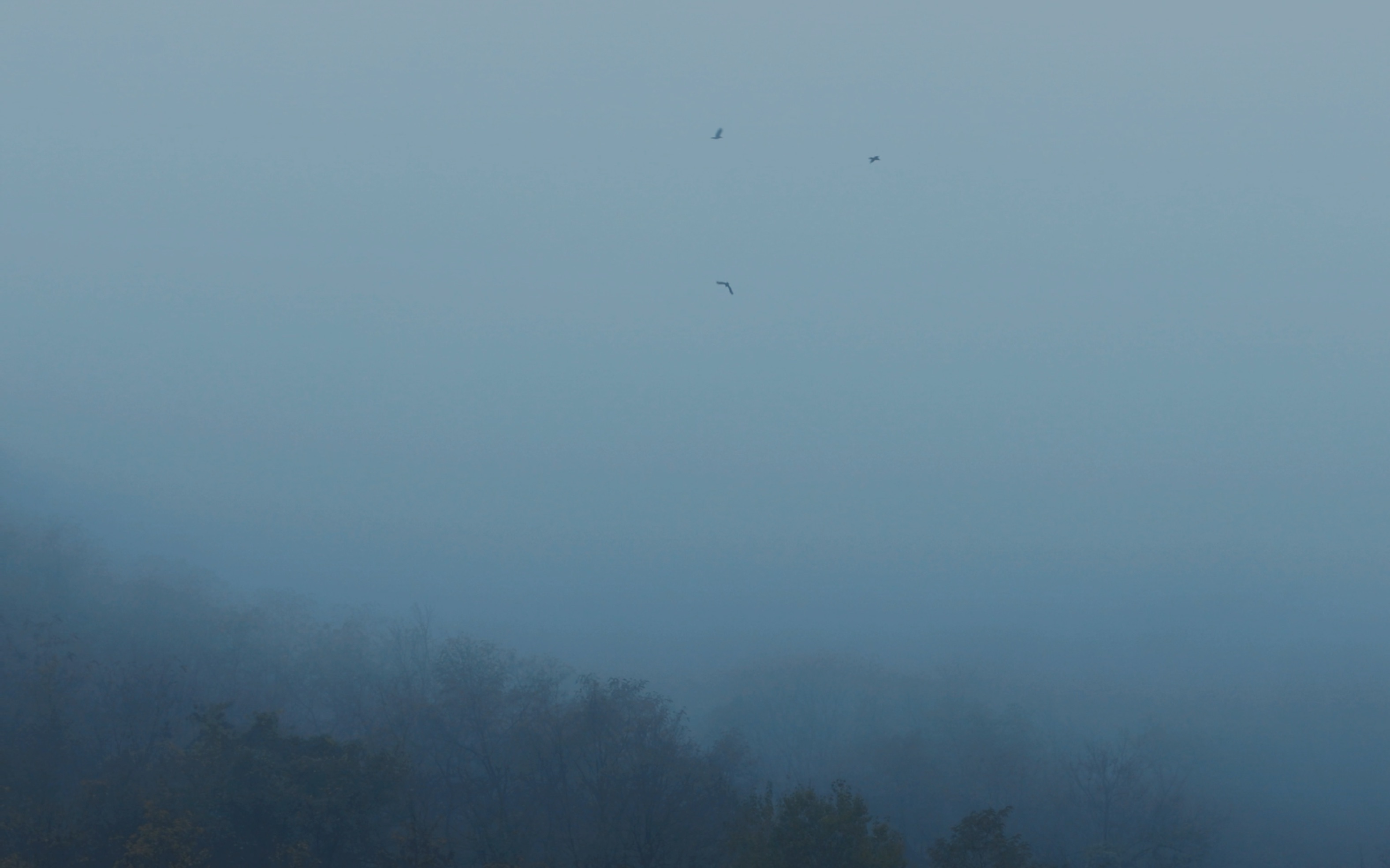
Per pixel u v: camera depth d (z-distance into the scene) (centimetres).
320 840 3944
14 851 3628
